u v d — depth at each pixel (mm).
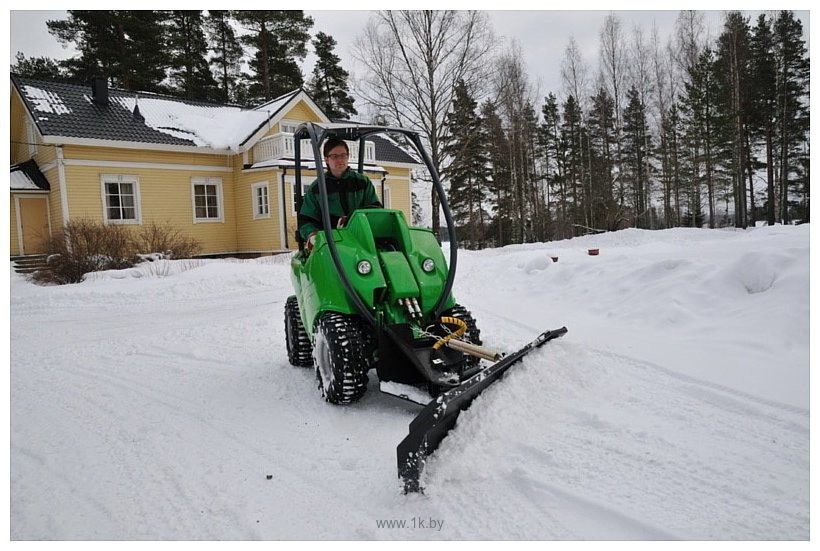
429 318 3748
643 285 5941
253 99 35062
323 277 3807
